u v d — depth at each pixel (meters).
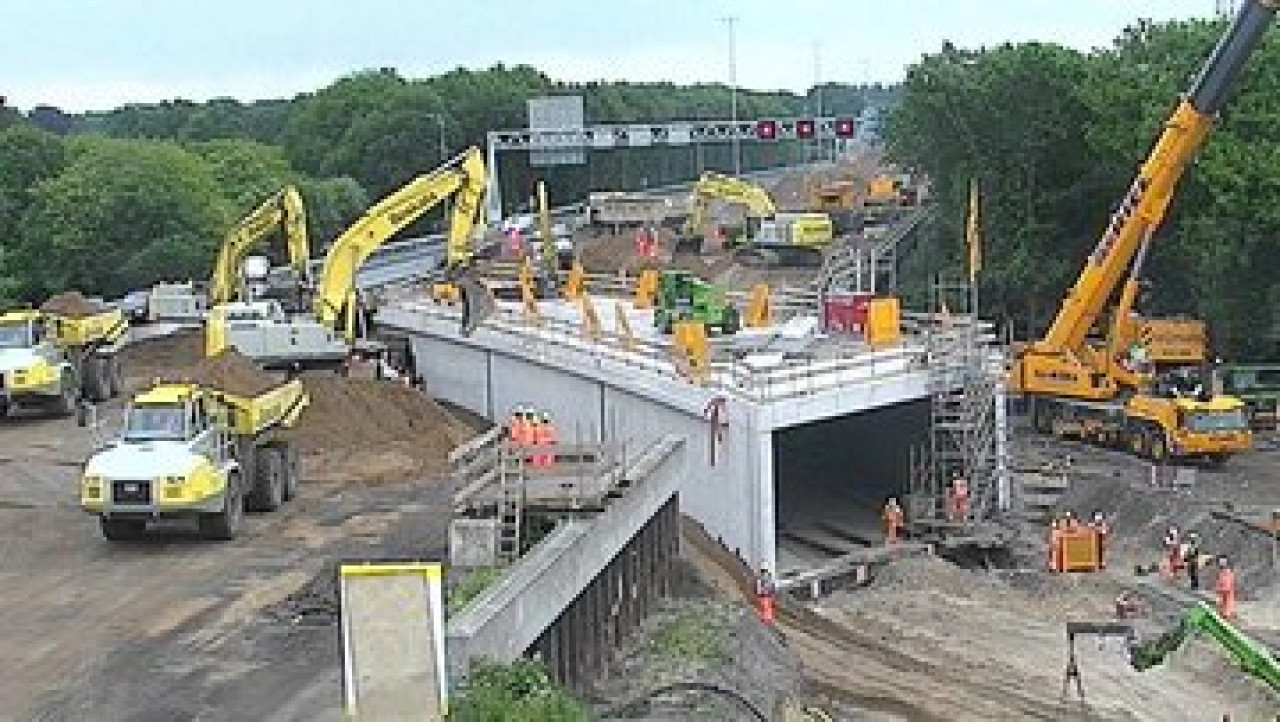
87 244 95.44
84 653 25.73
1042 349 56.62
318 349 51.66
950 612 39.28
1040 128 74.44
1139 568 42.56
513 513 29.84
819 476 52.84
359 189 139.25
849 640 36.91
